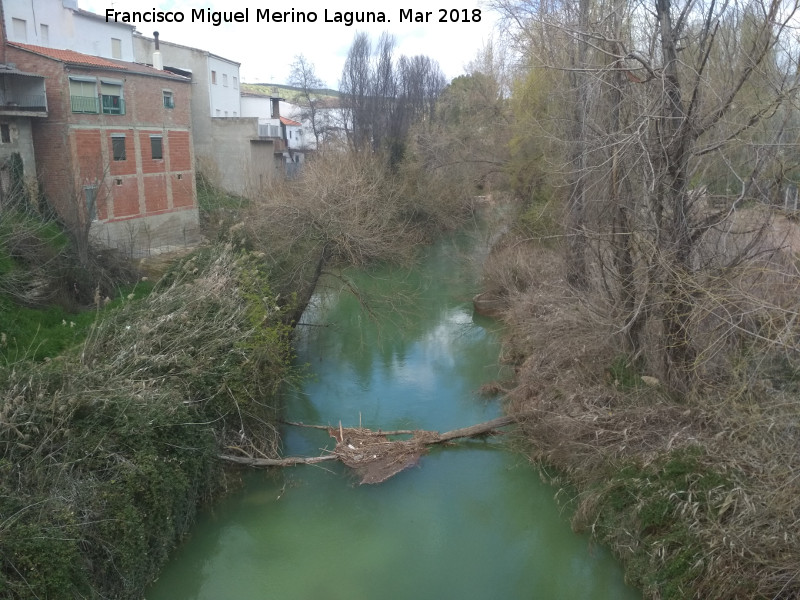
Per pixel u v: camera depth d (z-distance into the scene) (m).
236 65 46.25
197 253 15.16
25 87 20.28
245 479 10.59
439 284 23.38
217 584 8.37
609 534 8.48
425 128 31.73
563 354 11.92
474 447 11.73
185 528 8.90
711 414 8.73
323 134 51.97
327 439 12.12
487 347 17.42
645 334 10.80
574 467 9.98
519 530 9.45
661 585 7.26
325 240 15.09
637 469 8.73
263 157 38.31
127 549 7.02
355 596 8.17
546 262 17.73
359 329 18.89
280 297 14.45
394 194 25.67
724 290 8.73
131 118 23.62
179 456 8.55
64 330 13.28
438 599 8.12
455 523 9.64
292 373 14.74
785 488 6.88
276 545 9.16
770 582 6.36
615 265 10.95
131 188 23.84
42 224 15.84
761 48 8.59
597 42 11.39
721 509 7.24
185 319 10.27
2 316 12.51
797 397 8.12
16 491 6.68
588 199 12.29
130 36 32.38
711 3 8.60
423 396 14.22
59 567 6.17
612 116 10.93
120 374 8.80
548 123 18.31
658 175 9.27
